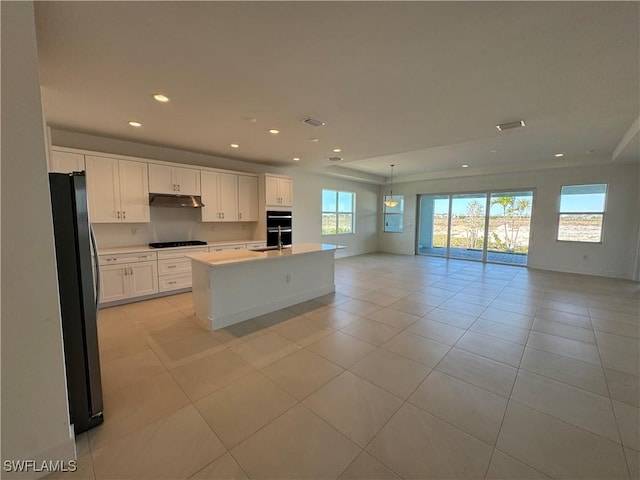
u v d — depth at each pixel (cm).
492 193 773
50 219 138
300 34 177
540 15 158
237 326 331
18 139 129
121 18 160
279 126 354
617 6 150
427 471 144
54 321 142
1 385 131
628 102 275
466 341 293
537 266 699
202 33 176
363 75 228
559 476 141
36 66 131
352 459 151
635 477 140
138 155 443
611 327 329
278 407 192
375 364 248
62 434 146
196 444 161
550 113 306
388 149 474
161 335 304
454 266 730
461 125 347
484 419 181
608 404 196
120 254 397
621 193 590
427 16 160
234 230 586
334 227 841
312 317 361
